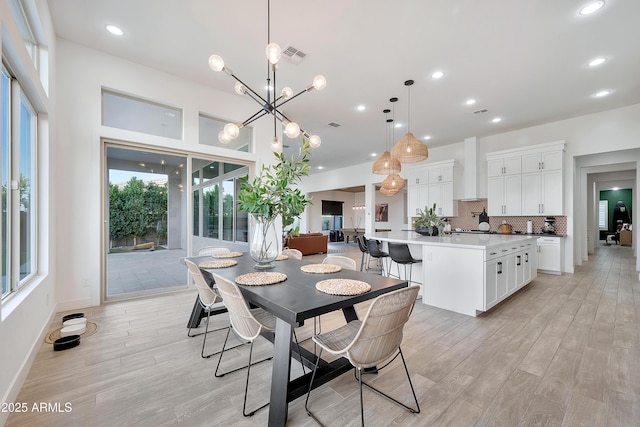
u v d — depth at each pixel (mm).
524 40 3037
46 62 2645
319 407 1662
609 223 12344
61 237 3145
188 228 4184
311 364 1860
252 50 3273
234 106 4508
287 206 2279
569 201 5418
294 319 1293
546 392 1782
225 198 4691
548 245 5414
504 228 6074
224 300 1770
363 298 1591
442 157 7383
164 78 3812
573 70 3635
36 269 2600
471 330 2762
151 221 4207
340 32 2932
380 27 2848
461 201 7016
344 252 8969
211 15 2709
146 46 3244
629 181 9898
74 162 3223
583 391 1787
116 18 2775
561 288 4297
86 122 3295
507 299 3766
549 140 5637
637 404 1659
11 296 1941
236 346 2426
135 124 3707
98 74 3357
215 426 1512
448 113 5129
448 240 3693
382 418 1564
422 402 1696
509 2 2500
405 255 3666
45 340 2447
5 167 1953
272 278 1915
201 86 4160
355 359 1394
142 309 3320
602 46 3125
